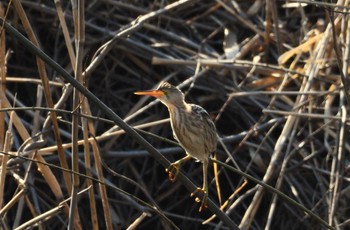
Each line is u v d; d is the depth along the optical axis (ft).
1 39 28.07
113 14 44.91
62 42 44.52
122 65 43.34
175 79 42.39
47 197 38.24
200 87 41.45
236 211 39.81
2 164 27.66
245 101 40.70
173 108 27.45
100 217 40.22
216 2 45.01
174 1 44.91
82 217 40.19
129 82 43.52
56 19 44.04
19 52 43.52
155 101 38.40
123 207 40.75
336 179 33.37
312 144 37.81
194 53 43.06
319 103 39.40
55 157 38.37
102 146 40.75
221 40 44.65
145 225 41.09
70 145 32.09
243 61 40.11
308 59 39.99
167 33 43.68
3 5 44.06
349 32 34.68
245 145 39.81
